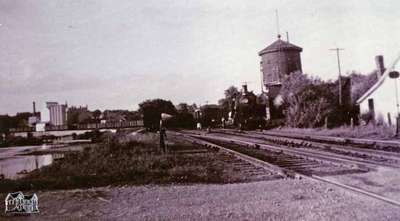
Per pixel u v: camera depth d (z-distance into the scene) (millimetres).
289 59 73562
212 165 15086
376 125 30938
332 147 18984
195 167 14430
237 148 22156
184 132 47812
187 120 62031
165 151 20250
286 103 45594
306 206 7773
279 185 10117
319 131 32906
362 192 8312
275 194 9062
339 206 7641
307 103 40750
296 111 41719
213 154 19484
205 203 8562
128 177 12859
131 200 9336
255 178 11711
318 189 9320
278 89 64375
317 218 6918
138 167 14516
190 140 30391
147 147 22000
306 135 29516
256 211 7605
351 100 38781
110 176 12945
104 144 22141
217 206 8203
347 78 41188
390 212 7020
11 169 23047
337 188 9094
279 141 26094
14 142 49719
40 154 33156
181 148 23500
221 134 40062
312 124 38969
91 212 8320
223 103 67000
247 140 28594
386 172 11055
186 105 64562
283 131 38500
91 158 18266
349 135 26703
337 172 11789
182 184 11391
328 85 41219
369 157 14992
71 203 9297
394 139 21359
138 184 11703
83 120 65438
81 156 19141
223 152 20281
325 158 14414
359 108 36781
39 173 16094
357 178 10547
